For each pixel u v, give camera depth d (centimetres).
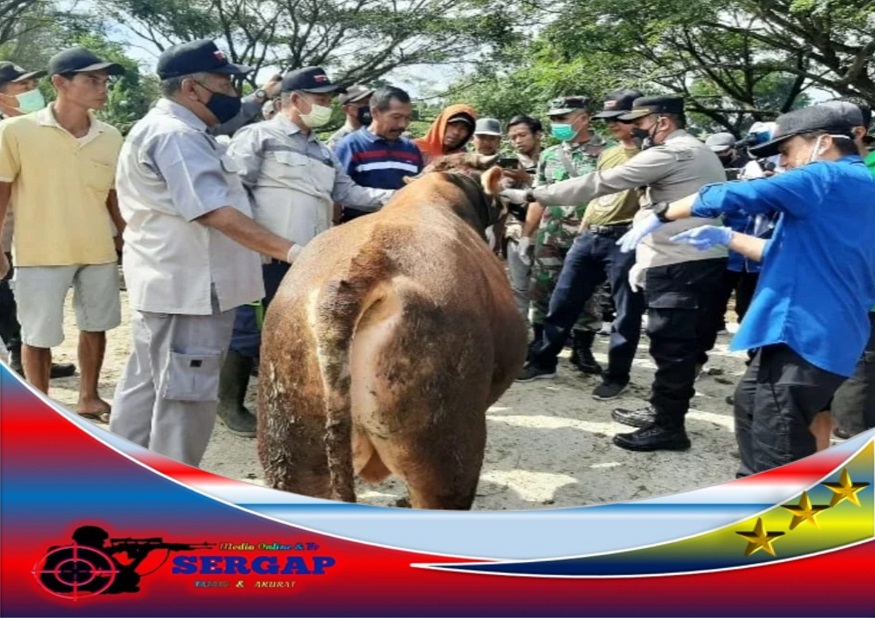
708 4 1503
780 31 1672
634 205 546
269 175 445
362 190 479
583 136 616
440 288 247
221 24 2477
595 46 1652
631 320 561
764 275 321
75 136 471
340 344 228
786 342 307
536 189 420
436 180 352
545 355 621
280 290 257
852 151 322
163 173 315
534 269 654
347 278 235
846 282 306
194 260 329
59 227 462
